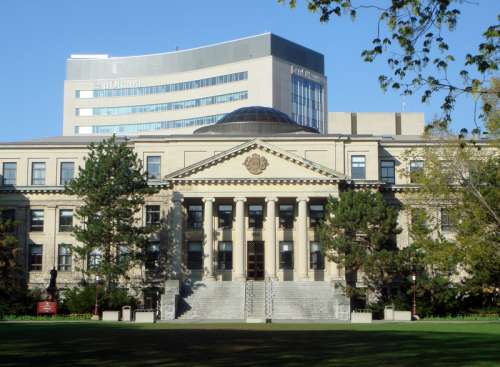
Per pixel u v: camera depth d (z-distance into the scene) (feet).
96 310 258.57
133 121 580.71
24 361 97.55
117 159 279.28
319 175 304.09
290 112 551.18
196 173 305.32
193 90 564.30
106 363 95.04
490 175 211.20
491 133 174.70
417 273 267.80
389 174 329.52
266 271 304.50
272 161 305.53
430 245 230.68
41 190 328.29
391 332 160.66
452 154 217.97
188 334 148.77
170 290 279.49
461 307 271.49
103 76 590.55
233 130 348.79
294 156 303.48
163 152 326.65
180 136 325.42
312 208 316.40
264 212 316.19
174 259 302.86
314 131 363.35
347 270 285.43
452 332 163.22
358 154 323.57
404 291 271.49
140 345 119.96
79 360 98.58
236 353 107.04
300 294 280.92
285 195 304.09
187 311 271.28
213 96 555.28
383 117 392.27
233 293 284.61
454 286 268.00
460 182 215.31
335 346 118.42
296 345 120.16
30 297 275.80
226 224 316.81
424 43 78.02
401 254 257.14
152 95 578.25
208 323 224.94
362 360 98.07
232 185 305.32
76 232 271.28
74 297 267.80
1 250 276.41
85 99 590.96
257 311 269.85
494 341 130.72
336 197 294.25
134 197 282.15
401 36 76.84
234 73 548.72
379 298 278.46
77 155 336.90
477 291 263.49
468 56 75.92
